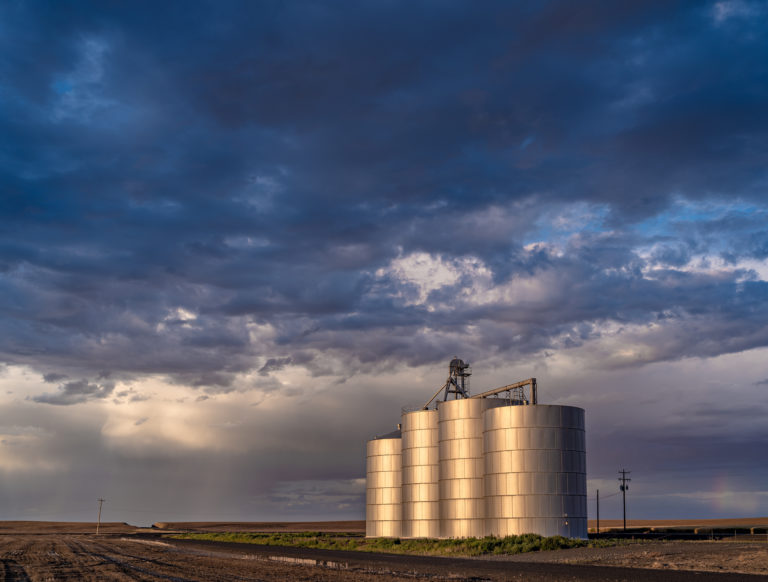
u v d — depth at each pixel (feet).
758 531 348.18
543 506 265.13
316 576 163.53
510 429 274.16
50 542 393.09
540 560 205.26
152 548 321.11
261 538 443.73
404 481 344.08
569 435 273.95
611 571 164.45
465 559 219.20
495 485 275.39
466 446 306.96
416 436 342.44
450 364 356.79
